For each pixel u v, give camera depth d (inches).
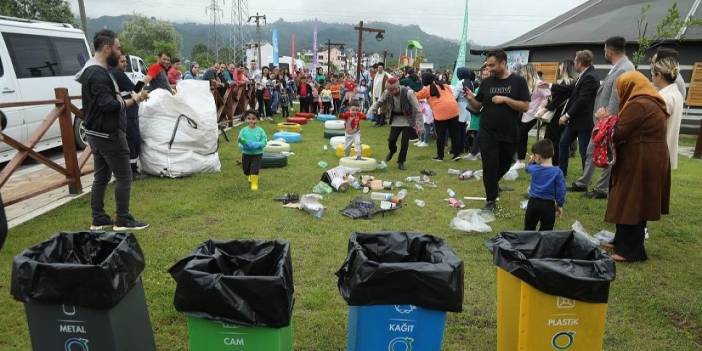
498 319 98.3
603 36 584.1
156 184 249.1
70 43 336.2
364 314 82.5
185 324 115.5
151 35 2711.6
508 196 238.7
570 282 81.4
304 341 110.3
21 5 1147.3
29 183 223.8
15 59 283.6
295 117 588.4
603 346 110.7
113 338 80.2
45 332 80.0
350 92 672.4
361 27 1109.1
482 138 204.5
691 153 413.4
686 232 187.0
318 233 179.5
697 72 545.0
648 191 147.8
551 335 85.4
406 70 493.4
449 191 242.8
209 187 245.3
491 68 199.0
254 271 91.4
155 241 166.7
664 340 113.4
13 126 277.3
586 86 234.4
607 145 148.8
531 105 311.1
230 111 497.0
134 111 251.6
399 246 97.5
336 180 246.1
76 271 75.9
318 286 136.6
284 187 249.1
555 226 192.2
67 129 220.4
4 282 133.7
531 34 754.8
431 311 82.1
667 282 143.1
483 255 161.6
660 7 609.3
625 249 158.6
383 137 454.6
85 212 198.4
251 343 78.5
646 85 147.4
